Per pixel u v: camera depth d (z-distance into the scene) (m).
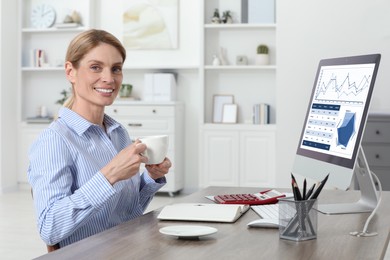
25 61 8.47
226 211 2.14
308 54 7.04
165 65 8.13
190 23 8.07
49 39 8.45
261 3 7.72
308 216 1.82
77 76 2.24
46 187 2.06
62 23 8.20
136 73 8.26
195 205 2.23
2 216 6.46
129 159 1.97
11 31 8.21
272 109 7.84
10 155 8.20
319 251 1.68
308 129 2.57
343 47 6.95
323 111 2.47
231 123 7.78
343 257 1.61
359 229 1.98
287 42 7.08
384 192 2.82
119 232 1.91
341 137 2.29
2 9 8.03
